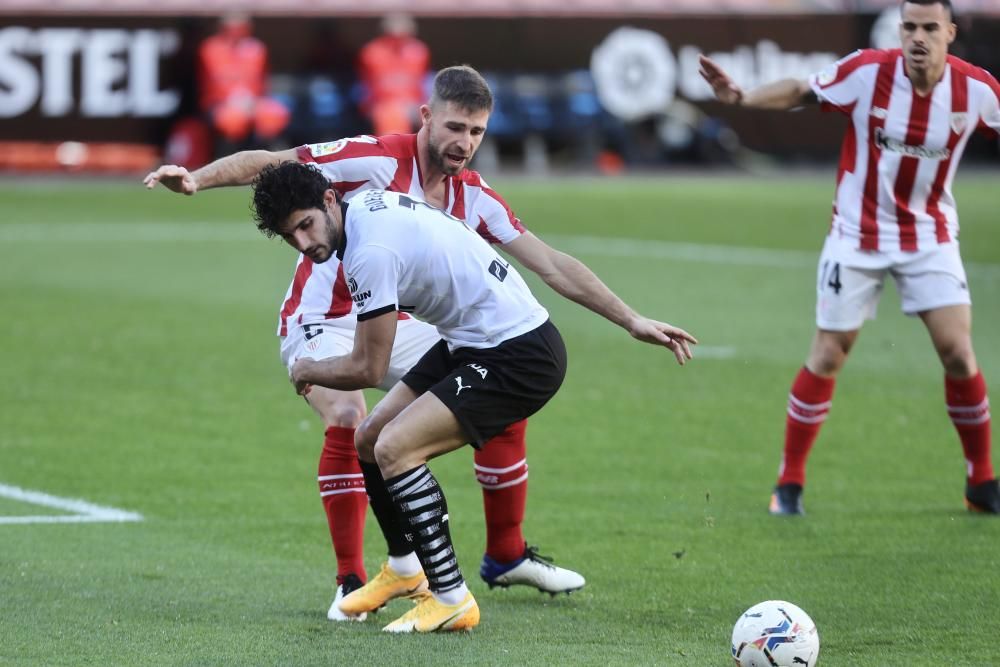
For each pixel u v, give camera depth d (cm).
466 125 1803
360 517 1917
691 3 10088
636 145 10250
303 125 9212
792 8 10131
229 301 4712
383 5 9594
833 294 2412
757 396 3366
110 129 9125
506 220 1912
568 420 3119
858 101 2381
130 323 4278
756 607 1578
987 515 2389
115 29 9056
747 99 2425
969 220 7025
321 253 1703
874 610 1872
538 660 1652
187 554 2162
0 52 8944
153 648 1684
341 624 1820
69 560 2109
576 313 4609
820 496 2527
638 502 2488
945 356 2380
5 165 9006
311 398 1970
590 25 9962
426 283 1742
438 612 1778
